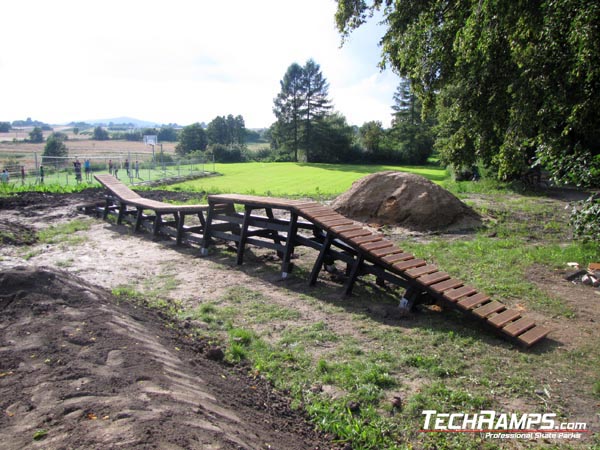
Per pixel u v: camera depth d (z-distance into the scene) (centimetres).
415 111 6881
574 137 1378
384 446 353
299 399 419
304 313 630
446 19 1384
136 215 1266
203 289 733
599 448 346
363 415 389
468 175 2817
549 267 812
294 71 7231
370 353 503
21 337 392
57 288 517
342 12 1684
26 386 306
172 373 366
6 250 958
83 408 274
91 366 340
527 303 652
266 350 511
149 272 831
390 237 1084
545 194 1794
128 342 401
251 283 768
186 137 9081
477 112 1488
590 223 914
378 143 7169
